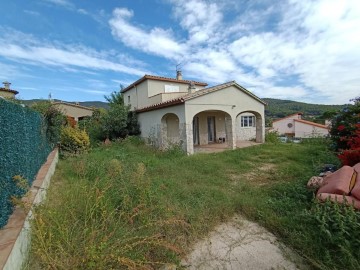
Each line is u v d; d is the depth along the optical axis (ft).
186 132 39.70
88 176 21.63
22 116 14.73
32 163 17.76
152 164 28.58
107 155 35.09
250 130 63.26
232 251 11.31
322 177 18.40
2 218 9.80
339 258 9.69
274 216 13.74
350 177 14.43
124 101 77.36
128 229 11.37
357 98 27.04
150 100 57.11
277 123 145.69
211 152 41.27
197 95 40.60
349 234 10.16
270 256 10.87
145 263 9.41
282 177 23.57
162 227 12.03
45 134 28.35
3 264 7.16
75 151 38.65
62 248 8.56
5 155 10.52
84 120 71.05
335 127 27.81
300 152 37.68
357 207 11.89
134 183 15.79
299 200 15.65
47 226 9.96
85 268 8.20
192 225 12.64
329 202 12.25
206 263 10.51
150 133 51.62
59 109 38.40
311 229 11.76
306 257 10.32
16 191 12.25
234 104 46.42
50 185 20.26
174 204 14.79
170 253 10.35
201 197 16.61
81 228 10.58
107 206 12.45
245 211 15.07
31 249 9.66
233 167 28.60
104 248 8.85
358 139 20.31
